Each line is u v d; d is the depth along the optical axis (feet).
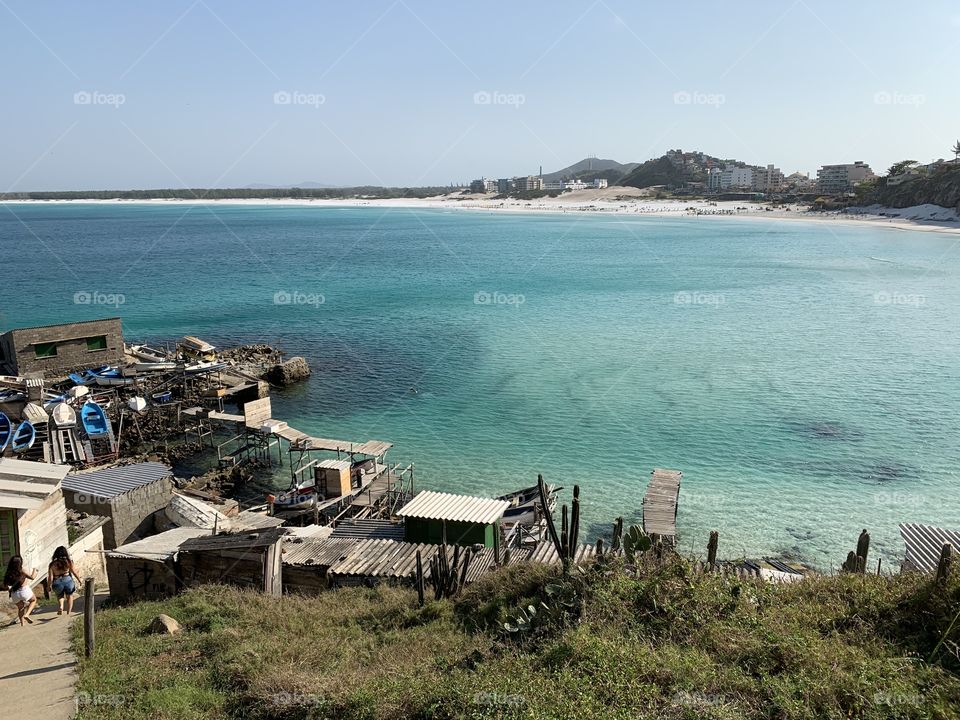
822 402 173.78
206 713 44.52
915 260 452.35
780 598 53.83
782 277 392.47
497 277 415.23
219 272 447.01
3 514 69.97
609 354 226.38
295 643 54.80
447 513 90.38
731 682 40.70
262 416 149.48
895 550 104.32
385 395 188.34
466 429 160.35
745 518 114.83
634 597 52.29
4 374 177.58
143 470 103.40
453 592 65.21
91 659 53.01
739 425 158.71
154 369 182.70
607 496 124.26
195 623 61.16
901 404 171.73
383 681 44.88
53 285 385.91
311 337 258.98
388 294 355.77
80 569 82.79
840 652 43.32
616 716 37.01
